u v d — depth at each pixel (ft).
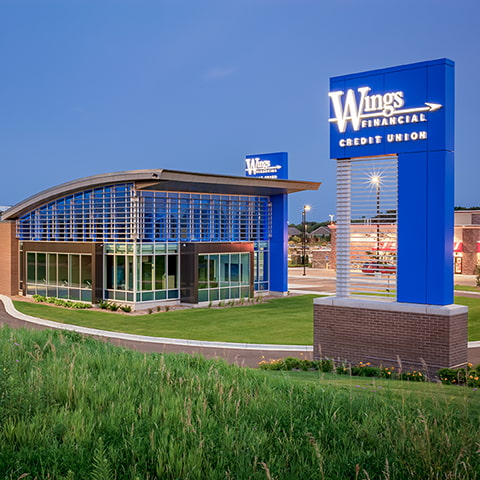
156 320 105.40
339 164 61.72
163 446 19.88
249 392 29.01
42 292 139.54
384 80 57.67
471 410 27.22
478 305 124.98
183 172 112.88
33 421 22.02
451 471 18.30
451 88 55.31
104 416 23.24
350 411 25.80
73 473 18.10
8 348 37.11
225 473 18.70
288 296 147.13
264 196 148.25
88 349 44.50
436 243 54.80
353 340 58.75
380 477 18.78
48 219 139.33
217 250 130.21
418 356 54.65
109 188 124.77
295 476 18.81
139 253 119.24
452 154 55.72
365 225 61.21
